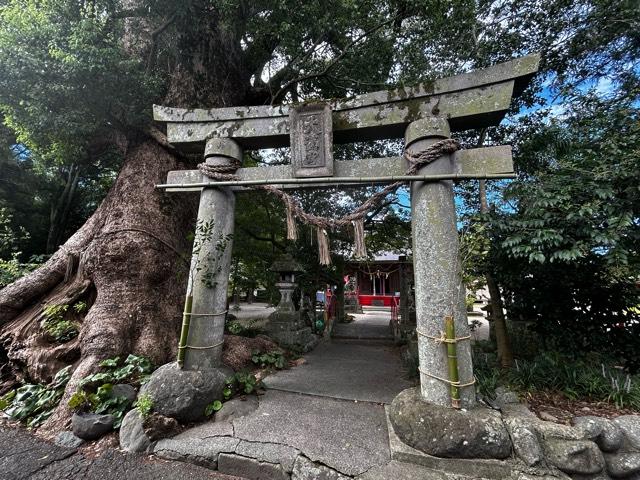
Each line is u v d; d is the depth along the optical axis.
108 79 4.05
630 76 4.22
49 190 9.89
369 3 4.41
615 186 2.92
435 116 2.96
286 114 3.43
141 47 5.24
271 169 3.45
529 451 2.16
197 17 5.13
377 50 5.04
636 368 3.31
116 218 4.54
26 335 4.16
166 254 4.59
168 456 2.45
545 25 4.36
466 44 4.77
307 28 4.53
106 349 3.61
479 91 2.88
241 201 7.00
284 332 6.06
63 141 4.86
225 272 3.49
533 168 4.38
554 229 2.96
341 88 6.07
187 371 3.03
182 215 5.08
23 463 2.40
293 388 3.65
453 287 2.61
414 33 4.71
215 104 5.43
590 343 3.49
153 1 4.59
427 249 2.74
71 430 2.80
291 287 6.56
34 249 9.79
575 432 2.26
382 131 3.29
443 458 2.18
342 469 2.15
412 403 2.51
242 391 3.30
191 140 3.70
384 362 5.19
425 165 2.89
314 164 3.21
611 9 3.86
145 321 4.09
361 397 3.37
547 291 3.71
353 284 19.73
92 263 4.26
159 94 4.86
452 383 2.41
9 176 8.88
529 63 2.70
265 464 2.27
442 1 4.16
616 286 3.51
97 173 10.34
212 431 2.63
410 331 7.13
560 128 4.05
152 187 4.79
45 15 3.80
